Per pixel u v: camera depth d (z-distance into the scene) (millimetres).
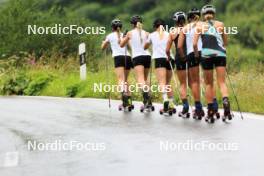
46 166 27422
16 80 66562
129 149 30281
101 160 28125
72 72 73500
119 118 41438
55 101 54188
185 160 27312
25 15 85000
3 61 75438
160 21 43781
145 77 45906
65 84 64688
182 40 40469
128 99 45781
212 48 38406
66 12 89812
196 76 40250
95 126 38000
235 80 55125
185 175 24562
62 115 43688
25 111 46688
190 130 35469
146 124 38312
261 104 46156
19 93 66312
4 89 66312
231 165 26047
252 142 31109
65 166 27250
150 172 25328
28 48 83188
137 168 26141
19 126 39000
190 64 40094
